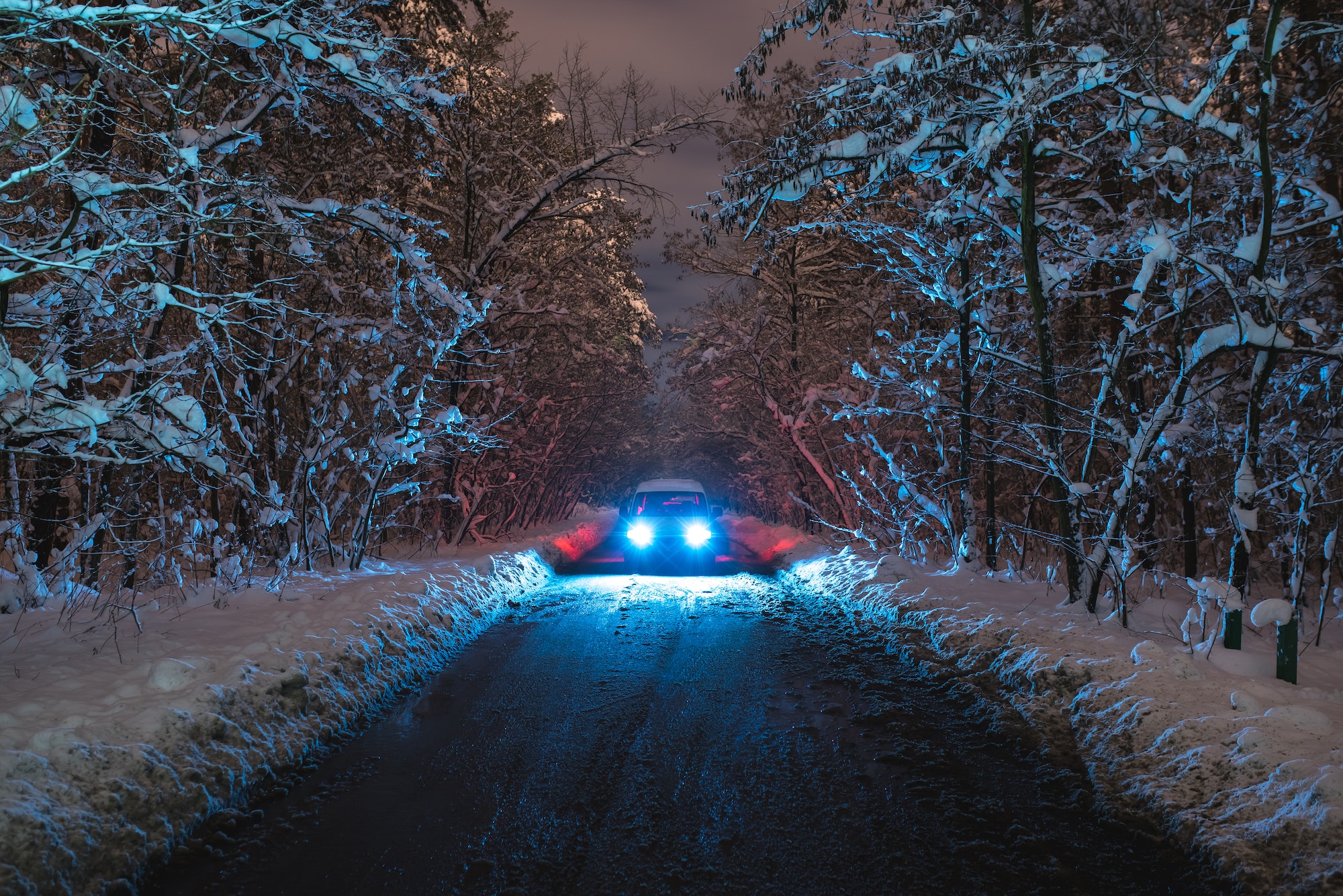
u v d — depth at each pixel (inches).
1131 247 328.2
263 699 197.2
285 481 441.1
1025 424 327.0
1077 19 343.6
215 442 230.1
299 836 152.3
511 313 582.6
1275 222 312.3
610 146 564.7
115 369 232.7
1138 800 167.6
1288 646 207.6
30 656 209.8
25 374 184.1
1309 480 255.3
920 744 205.0
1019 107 289.4
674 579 549.3
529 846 148.5
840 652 312.7
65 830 130.6
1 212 248.2
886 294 546.6
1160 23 338.3
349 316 414.3
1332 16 325.4
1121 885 136.6
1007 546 502.9
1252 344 247.9
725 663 293.9
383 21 408.5
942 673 271.0
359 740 208.2
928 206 405.4
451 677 275.0
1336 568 332.5
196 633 245.6
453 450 518.3
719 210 369.7
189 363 303.4
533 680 270.8
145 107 276.7
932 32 320.8
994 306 418.6
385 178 448.8
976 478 543.5
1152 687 201.9
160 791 152.2
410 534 601.0
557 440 804.6
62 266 171.3
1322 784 139.6
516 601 444.8
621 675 277.4
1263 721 168.4
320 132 360.8
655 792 173.8
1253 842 140.3
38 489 298.4
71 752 146.2
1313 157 319.6
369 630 273.4
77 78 262.4
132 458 215.8
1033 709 223.1
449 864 141.5
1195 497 348.5
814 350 723.4
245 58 331.9
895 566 435.2
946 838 153.1
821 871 139.9
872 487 574.9
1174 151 290.4
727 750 200.5
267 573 381.4
